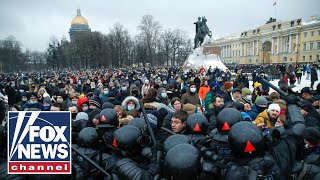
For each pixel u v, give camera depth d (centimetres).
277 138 304
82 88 1603
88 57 8169
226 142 294
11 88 1356
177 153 239
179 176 230
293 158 300
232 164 261
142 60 8006
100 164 354
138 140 307
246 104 650
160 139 392
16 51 8994
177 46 8788
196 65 3647
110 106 633
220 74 2303
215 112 603
